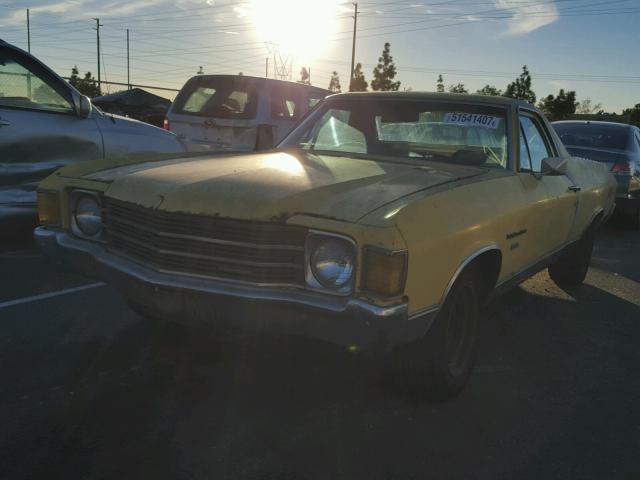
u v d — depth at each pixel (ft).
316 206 8.44
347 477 8.17
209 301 8.57
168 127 30.60
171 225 8.86
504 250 10.78
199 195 8.84
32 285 16.01
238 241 8.45
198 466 8.23
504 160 12.21
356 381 11.03
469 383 11.37
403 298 7.97
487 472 8.49
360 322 7.84
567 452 9.16
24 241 21.02
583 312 16.49
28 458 8.21
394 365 9.88
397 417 9.86
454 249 8.87
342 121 13.73
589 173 17.25
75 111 19.89
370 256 7.79
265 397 10.28
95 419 9.32
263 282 8.36
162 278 8.81
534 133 14.10
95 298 15.11
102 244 10.25
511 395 11.00
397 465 8.52
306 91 32.24
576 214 15.47
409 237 7.91
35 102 19.26
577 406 10.73
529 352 13.25
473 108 12.91
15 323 13.20
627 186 29.25
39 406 9.64
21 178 18.79
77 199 10.61
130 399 10.00
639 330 15.19
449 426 9.69
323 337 8.27
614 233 30.14
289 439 9.02
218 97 29.81
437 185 9.80
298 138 13.97
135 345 12.21
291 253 8.34
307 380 10.98
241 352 12.05
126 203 9.53
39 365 11.13
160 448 8.62
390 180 9.94
